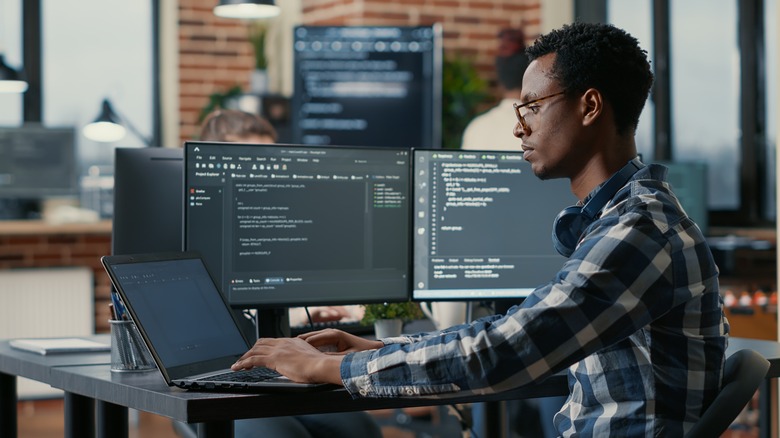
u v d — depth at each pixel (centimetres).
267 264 233
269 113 626
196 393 175
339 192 238
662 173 174
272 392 173
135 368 200
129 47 674
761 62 599
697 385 163
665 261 158
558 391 197
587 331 156
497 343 157
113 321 200
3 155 599
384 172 241
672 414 162
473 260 248
